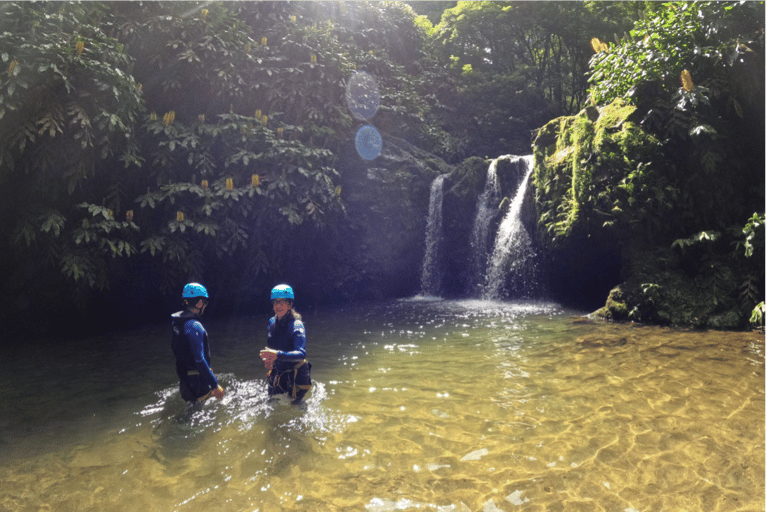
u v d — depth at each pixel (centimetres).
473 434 284
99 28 755
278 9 1230
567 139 940
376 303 1116
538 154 1005
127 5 870
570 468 237
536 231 989
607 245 795
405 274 1272
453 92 1934
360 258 1202
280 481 228
